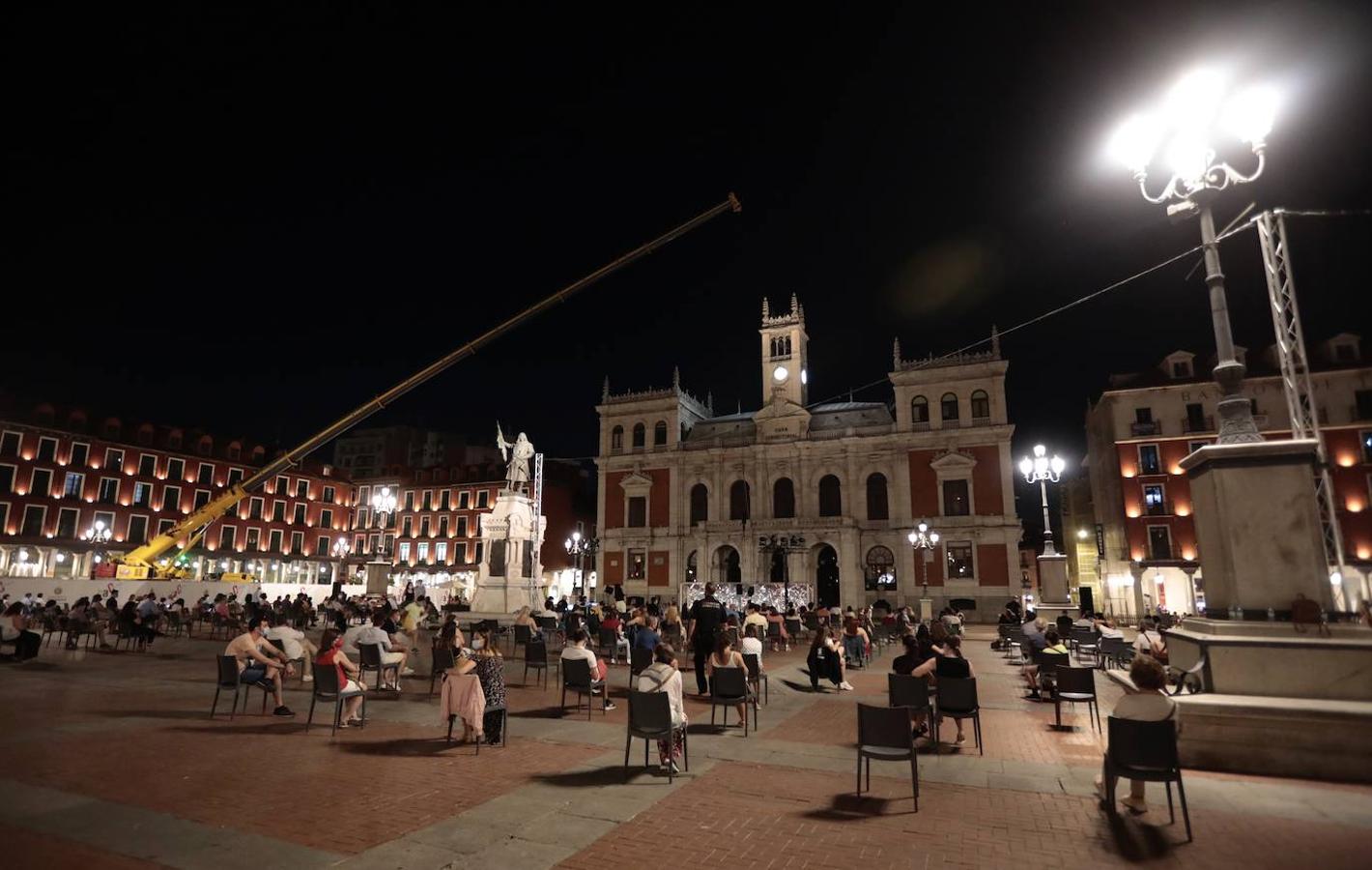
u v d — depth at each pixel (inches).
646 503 2568.9
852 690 693.9
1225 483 441.4
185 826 291.3
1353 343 1892.2
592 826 300.0
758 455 2445.9
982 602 2119.8
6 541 2281.0
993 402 2239.2
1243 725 379.6
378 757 411.8
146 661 871.1
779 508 2442.2
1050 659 606.5
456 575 3021.7
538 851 273.3
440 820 306.2
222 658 516.1
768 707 601.3
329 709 563.8
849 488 2333.9
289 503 3046.3
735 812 319.3
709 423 2696.9
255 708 562.3
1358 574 1772.9
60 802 318.0
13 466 2332.7
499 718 449.7
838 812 319.9
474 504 3097.9
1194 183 463.8
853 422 2465.6
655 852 273.6
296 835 284.7
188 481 2733.8
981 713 570.3
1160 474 2009.1
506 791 349.1
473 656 456.4
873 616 1366.9
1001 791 353.1
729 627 899.4
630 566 2532.0
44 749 412.8
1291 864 261.4
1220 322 458.0
